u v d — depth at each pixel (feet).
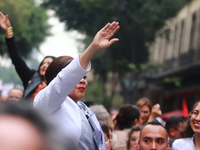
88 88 150.41
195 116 16.30
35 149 2.40
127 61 107.76
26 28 105.60
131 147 20.26
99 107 20.61
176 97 123.03
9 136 2.38
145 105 27.55
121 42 101.71
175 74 119.96
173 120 24.35
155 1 93.09
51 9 96.78
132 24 94.63
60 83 9.57
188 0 119.75
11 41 19.77
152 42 105.60
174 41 132.67
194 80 109.91
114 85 133.28
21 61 20.15
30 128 2.45
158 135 15.08
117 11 93.40
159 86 133.59
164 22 96.99
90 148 10.91
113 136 21.61
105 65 110.83
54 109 10.00
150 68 97.60
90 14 94.63
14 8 97.76
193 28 115.85
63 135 2.55
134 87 117.70
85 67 9.73
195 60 105.91
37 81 19.35
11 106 2.60
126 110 23.08
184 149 16.71
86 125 11.07
